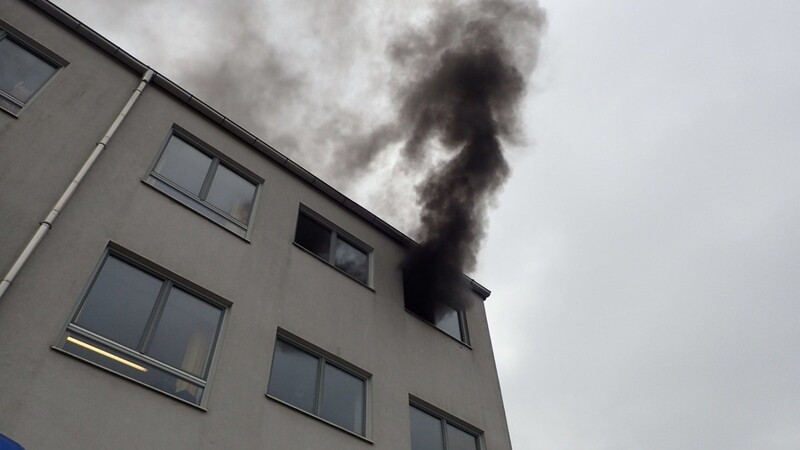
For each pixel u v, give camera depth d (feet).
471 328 44.55
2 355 18.35
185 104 34.58
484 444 36.27
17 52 27.94
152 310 24.30
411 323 38.29
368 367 32.27
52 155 24.79
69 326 20.93
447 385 36.88
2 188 22.07
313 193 40.04
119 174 26.94
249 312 27.81
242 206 33.73
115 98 30.22
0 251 20.35
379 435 29.60
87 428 18.83
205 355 25.04
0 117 24.27
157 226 26.71
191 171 32.01
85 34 31.60
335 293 34.06
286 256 32.81
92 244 23.48
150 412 20.86
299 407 27.48
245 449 22.97
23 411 17.76
